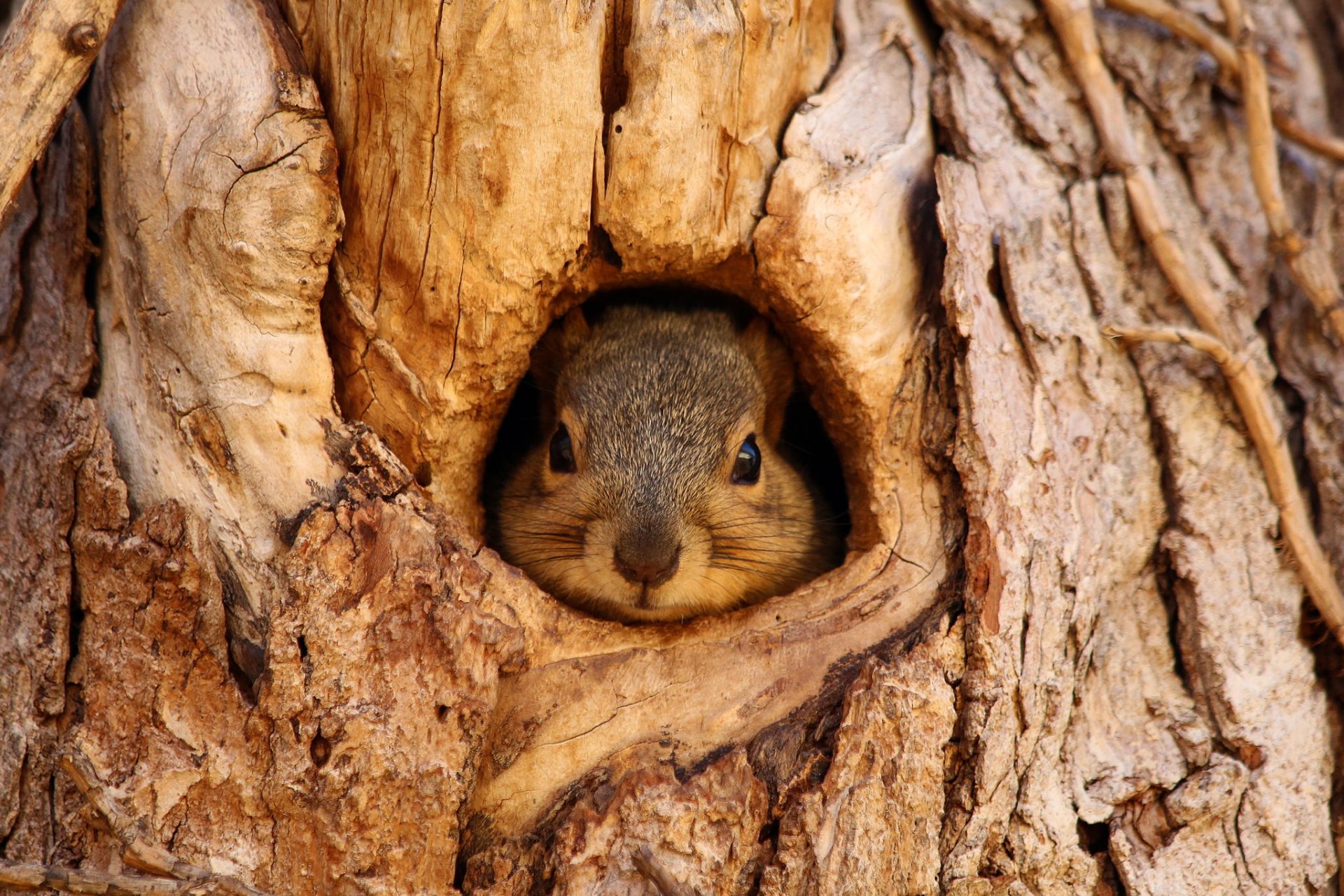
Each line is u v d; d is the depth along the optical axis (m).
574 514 10.41
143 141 8.50
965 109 10.08
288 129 8.28
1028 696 8.33
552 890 7.78
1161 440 9.57
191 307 8.27
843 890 7.72
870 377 9.45
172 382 8.30
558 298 9.88
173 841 7.43
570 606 10.43
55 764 7.91
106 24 7.92
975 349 9.18
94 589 8.00
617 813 7.88
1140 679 8.94
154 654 7.79
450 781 7.75
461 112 8.38
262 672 7.64
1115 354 9.72
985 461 8.90
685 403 10.90
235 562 8.03
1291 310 10.40
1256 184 10.22
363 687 7.71
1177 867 8.21
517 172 8.55
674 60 8.67
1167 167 10.71
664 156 8.84
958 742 8.27
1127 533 9.29
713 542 10.40
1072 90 10.43
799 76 9.69
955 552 9.08
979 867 8.12
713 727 8.43
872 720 8.04
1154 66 10.80
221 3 8.63
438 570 8.10
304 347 8.31
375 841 7.54
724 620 8.97
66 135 9.05
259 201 8.17
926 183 9.79
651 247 9.23
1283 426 9.96
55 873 6.86
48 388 8.49
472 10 8.15
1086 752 8.59
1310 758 8.70
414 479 8.68
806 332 9.61
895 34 10.34
